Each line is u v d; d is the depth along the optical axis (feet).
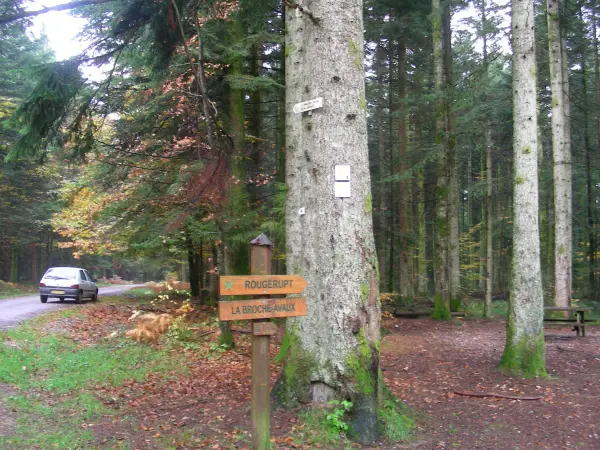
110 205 44.16
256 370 12.81
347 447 16.05
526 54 27.66
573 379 26.58
